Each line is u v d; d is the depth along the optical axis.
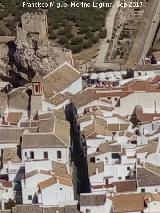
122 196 158.12
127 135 184.62
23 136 180.50
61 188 162.00
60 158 178.88
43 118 193.50
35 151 178.00
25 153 178.00
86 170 176.88
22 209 157.12
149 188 162.50
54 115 195.88
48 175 165.25
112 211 155.12
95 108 198.25
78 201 159.62
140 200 157.00
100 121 189.88
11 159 177.38
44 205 160.00
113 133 186.62
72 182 167.50
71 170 175.25
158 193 160.62
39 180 165.12
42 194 162.12
